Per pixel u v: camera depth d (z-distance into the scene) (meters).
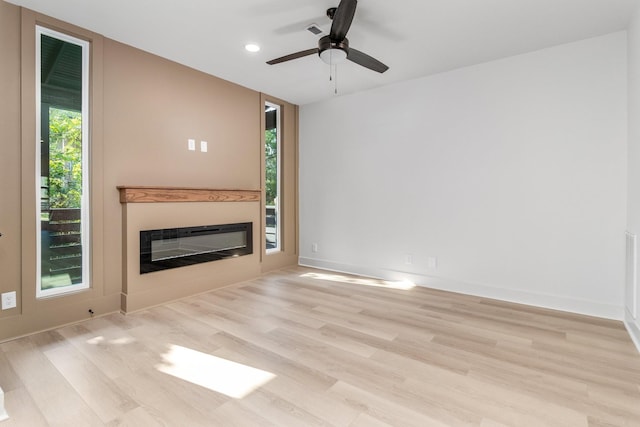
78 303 2.78
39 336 2.49
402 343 2.39
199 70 3.66
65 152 2.77
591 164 2.94
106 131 2.93
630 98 2.66
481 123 3.49
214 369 2.02
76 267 2.84
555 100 3.09
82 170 2.86
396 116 4.08
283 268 4.87
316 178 4.89
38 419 1.56
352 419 1.57
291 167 5.00
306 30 2.83
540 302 3.20
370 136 4.32
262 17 2.62
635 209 2.48
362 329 2.65
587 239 2.96
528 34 2.86
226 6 2.47
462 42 3.01
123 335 2.52
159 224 3.24
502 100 3.36
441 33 2.85
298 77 3.88
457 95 3.63
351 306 3.20
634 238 2.44
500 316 2.94
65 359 2.14
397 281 4.13
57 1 2.39
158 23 2.70
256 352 2.25
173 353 2.23
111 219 2.98
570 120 3.02
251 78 3.91
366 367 2.05
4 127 2.40
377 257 4.31
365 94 4.34
